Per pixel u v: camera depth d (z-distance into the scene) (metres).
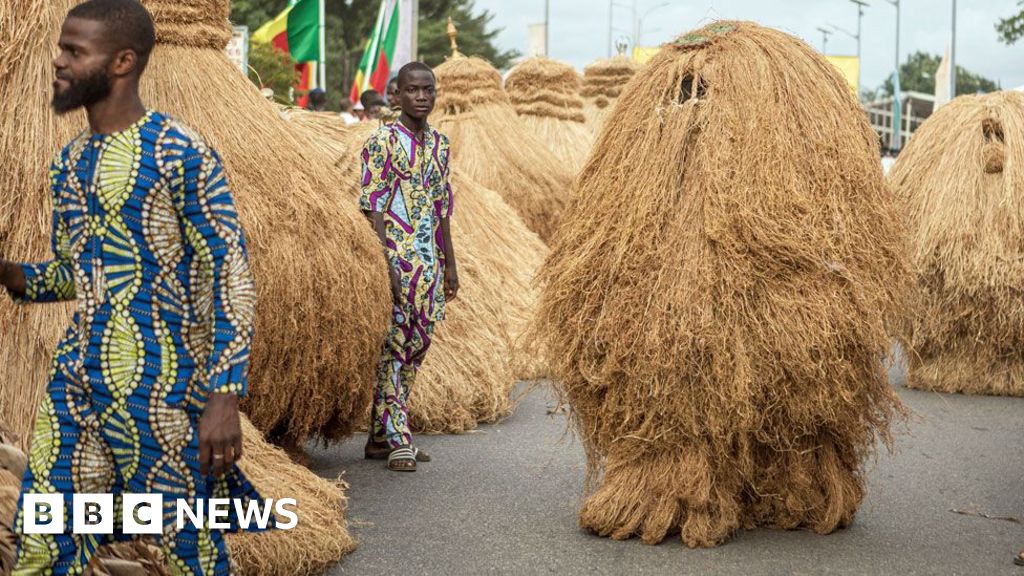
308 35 19.66
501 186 13.59
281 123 6.11
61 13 5.34
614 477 5.25
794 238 4.80
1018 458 7.03
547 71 16.22
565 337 5.21
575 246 5.25
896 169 9.90
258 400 5.70
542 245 11.17
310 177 5.92
